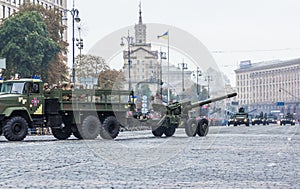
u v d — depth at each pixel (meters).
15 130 35.59
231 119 112.31
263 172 15.72
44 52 86.50
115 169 16.53
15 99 36.25
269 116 176.25
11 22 85.19
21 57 84.38
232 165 17.91
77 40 75.44
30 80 37.16
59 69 92.44
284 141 35.31
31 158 20.80
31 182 13.30
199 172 15.71
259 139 38.31
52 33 96.00
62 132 38.97
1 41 85.81
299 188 12.34
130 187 12.45
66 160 19.81
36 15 87.88
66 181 13.55
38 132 52.72
